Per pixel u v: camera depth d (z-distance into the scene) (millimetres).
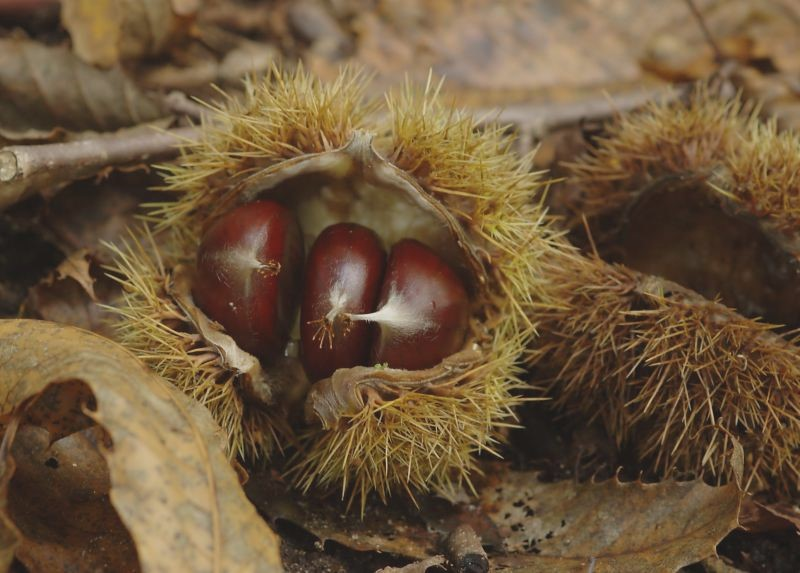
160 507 434
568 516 473
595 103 540
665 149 500
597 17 568
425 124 474
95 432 461
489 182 477
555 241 497
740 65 568
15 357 449
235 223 471
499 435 486
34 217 502
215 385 467
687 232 505
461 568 463
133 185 506
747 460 478
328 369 470
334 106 479
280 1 566
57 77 513
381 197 479
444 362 471
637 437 489
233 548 436
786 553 475
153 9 532
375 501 480
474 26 562
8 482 441
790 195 483
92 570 448
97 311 496
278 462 483
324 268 470
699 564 469
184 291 474
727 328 473
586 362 485
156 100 519
